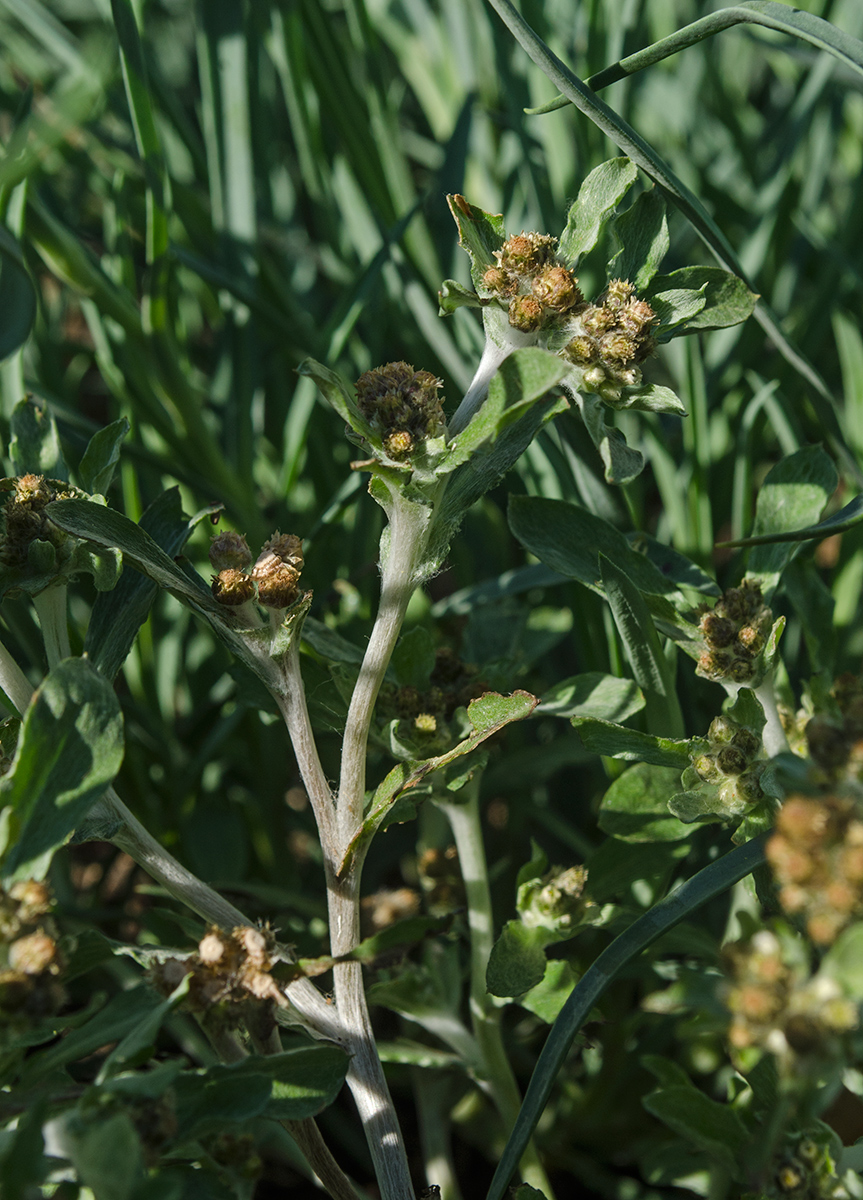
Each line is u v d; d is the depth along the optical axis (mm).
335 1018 310
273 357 428
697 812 311
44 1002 287
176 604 394
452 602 365
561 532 325
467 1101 362
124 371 375
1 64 508
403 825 381
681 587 331
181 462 382
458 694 333
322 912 357
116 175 386
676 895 304
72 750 292
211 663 401
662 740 313
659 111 507
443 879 351
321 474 397
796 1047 277
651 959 336
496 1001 324
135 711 375
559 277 304
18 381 364
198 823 375
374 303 401
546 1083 302
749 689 314
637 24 391
